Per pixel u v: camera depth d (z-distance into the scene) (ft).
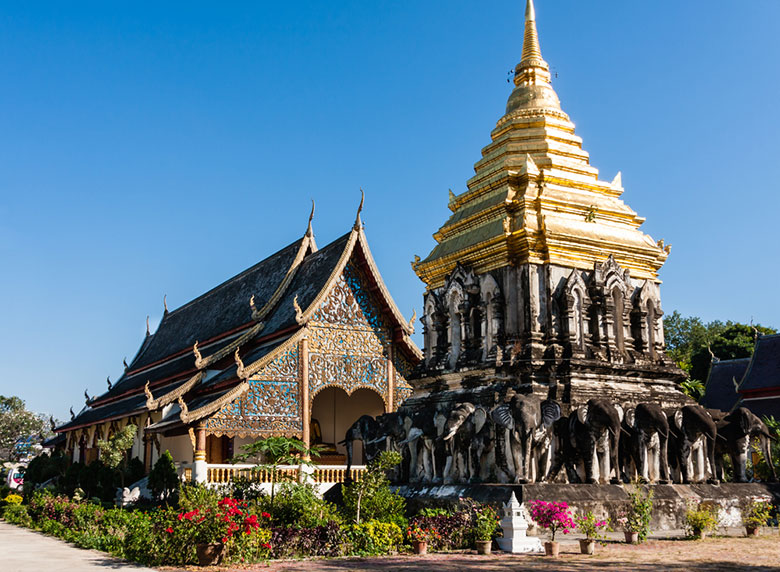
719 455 72.95
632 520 56.29
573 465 65.62
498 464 65.10
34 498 98.84
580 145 82.28
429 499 66.74
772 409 155.63
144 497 100.58
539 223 71.87
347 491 62.85
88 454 151.43
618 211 77.87
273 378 100.94
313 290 110.01
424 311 81.51
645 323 75.72
